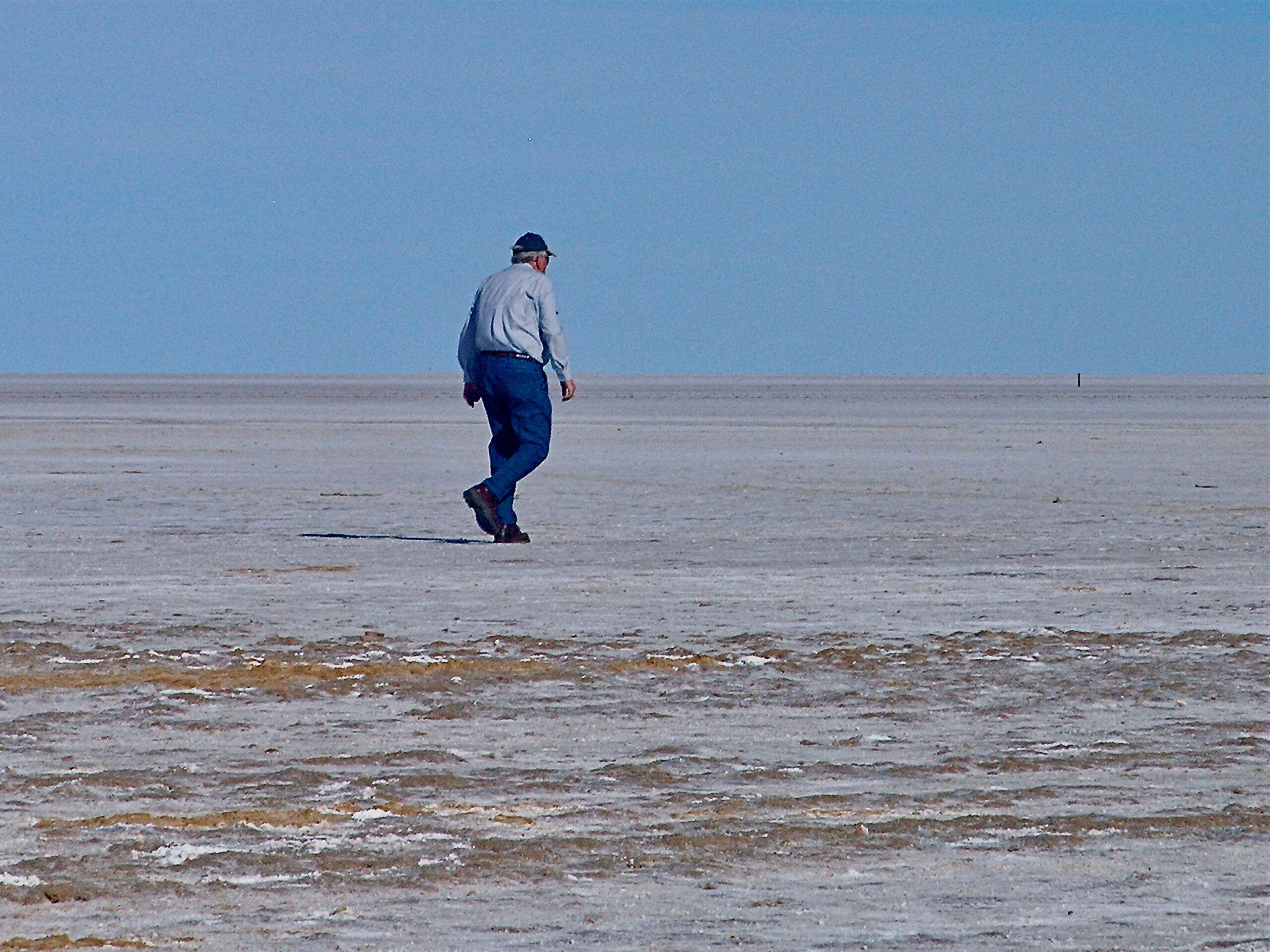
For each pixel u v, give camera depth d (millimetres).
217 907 20516
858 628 41812
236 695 33531
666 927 19844
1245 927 19844
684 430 185375
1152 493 89688
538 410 63906
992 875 21906
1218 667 36531
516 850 22859
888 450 141000
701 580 51500
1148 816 24766
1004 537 65250
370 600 46688
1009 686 34656
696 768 27781
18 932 19641
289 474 108250
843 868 22188
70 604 45594
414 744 29422
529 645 39312
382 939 19438
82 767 27703
